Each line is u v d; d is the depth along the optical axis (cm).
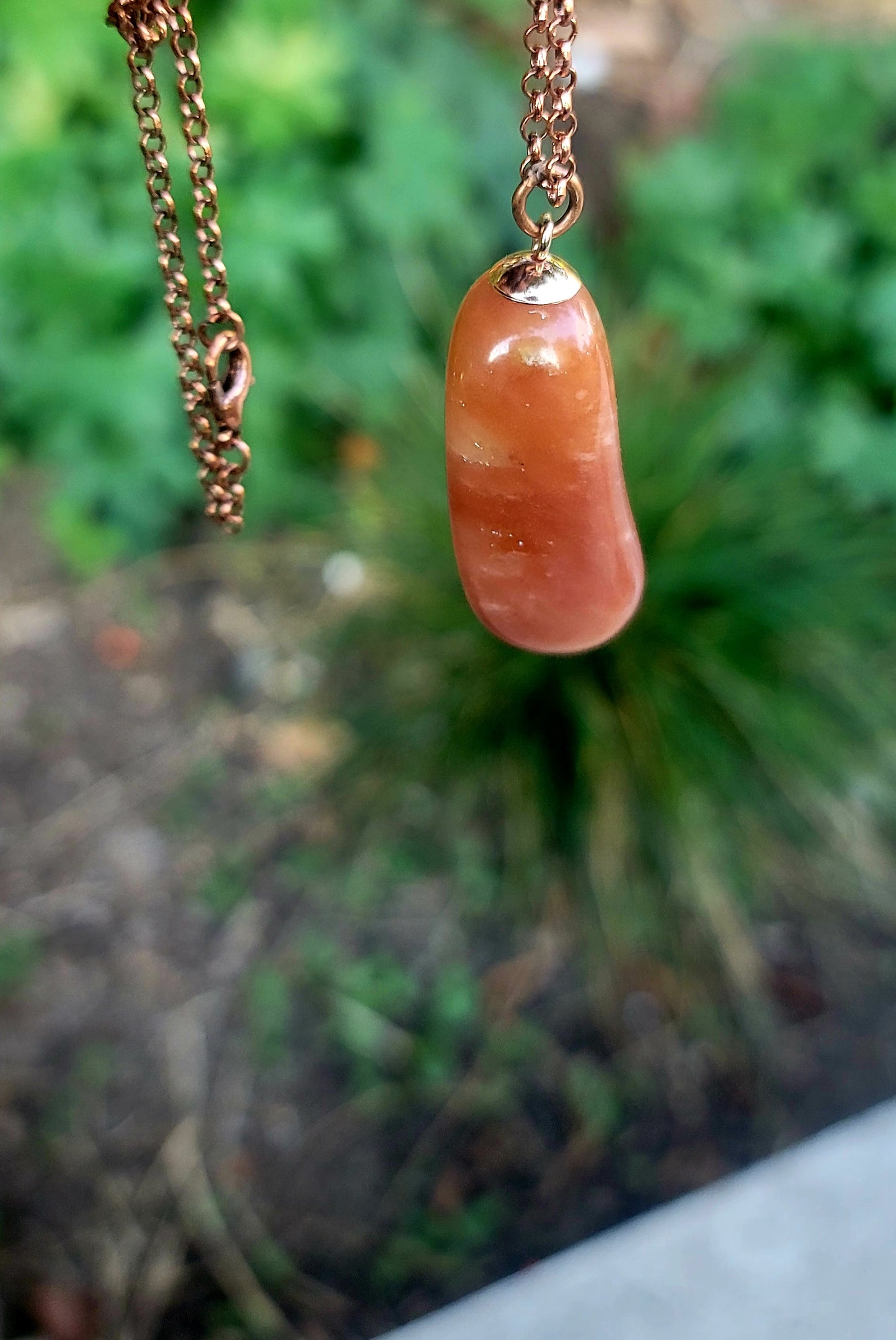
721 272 35
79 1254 24
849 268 36
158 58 32
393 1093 26
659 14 50
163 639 34
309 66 32
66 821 30
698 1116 26
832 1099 27
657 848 29
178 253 16
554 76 15
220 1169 25
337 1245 25
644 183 37
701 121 45
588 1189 25
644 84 47
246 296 32
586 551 17
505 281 16
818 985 28
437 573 30
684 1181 25
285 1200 25
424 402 33
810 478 33
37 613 34
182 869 29
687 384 33
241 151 32
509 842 29
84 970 28
